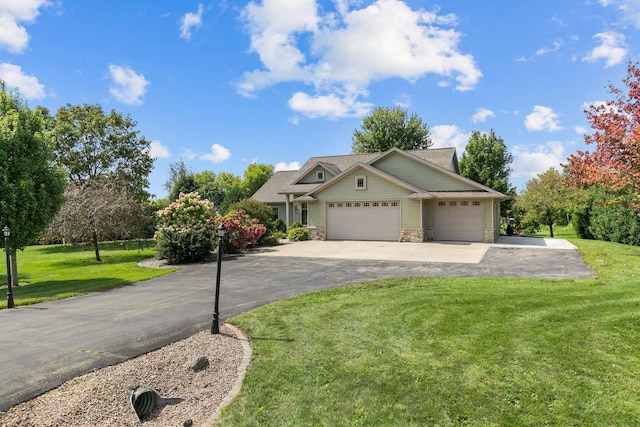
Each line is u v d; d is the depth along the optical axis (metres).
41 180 12.05
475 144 33.44
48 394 3.78
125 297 8.63
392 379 4.02
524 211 28.27
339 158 28.39
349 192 21.39
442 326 5.54
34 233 11.97
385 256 14.46
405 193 20.06
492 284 8.42
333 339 5.23
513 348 4.65
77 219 16.97
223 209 32.41
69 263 17.45
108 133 29.66
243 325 6.00
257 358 4.69
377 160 22.05
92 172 29.38
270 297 8.14
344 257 14.43
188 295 8.62
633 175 11.62
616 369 4.06
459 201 20.17
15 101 12.12
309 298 7.74
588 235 22.36
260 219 20.16
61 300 8.61
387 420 3.32
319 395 3.77
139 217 19.25
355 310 6.63
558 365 4.18
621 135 11.72
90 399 3.68
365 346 4.93
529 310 6.09
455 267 11.43
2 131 11.24
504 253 14.58
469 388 3.78
